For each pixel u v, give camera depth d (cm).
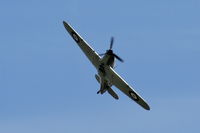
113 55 18338
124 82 18450
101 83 18825
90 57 18650
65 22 18838
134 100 18788
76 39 18838
